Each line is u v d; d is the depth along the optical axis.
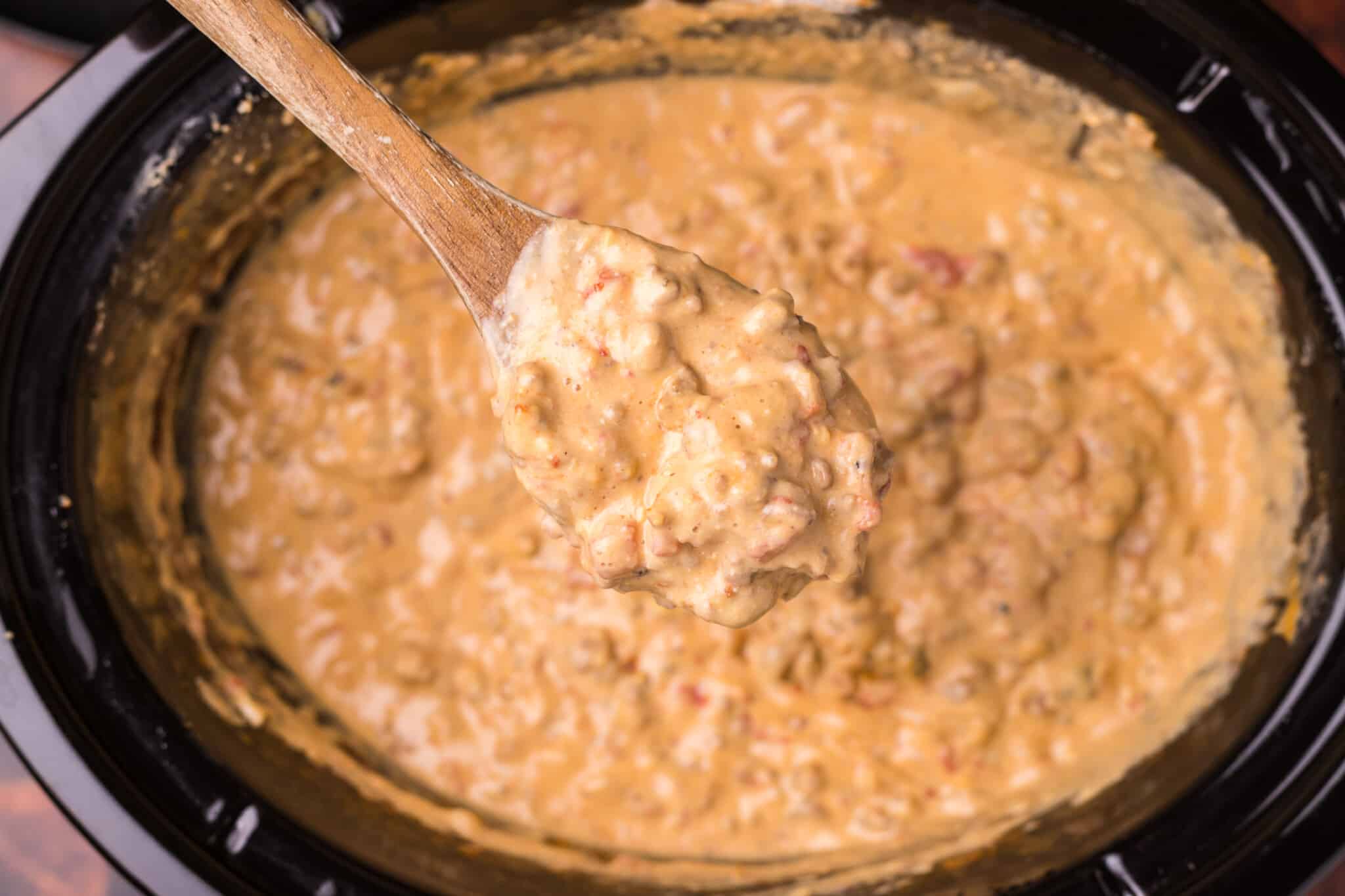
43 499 0.46
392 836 0.48
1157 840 0.44
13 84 0.56
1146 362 0.53
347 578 0.52
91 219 0.47
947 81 0.52
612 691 0.51
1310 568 0.49
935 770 0.51
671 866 0.50
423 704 0.52
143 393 0.51
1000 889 0.45
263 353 0.53
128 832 0.43
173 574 0.51
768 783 0.51
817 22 0.51
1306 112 0.47
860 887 0.48
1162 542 0.52
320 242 0.53
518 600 0.52
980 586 0.51
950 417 0.52
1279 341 0.51
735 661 0.51
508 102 0.53
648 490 0.38
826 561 0.37
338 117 0.39
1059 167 0.53
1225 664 0.51
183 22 0.47
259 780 0.47
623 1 0.51
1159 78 0.49
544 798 0.51
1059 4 0.48
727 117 0.54
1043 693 0.51
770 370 0.38
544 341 0.39
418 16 0.49
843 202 0.53
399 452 0.52
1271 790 0.45
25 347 0.46
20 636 0.44
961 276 0.52
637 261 0.38
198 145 0.48
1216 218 0.51
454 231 0.40
